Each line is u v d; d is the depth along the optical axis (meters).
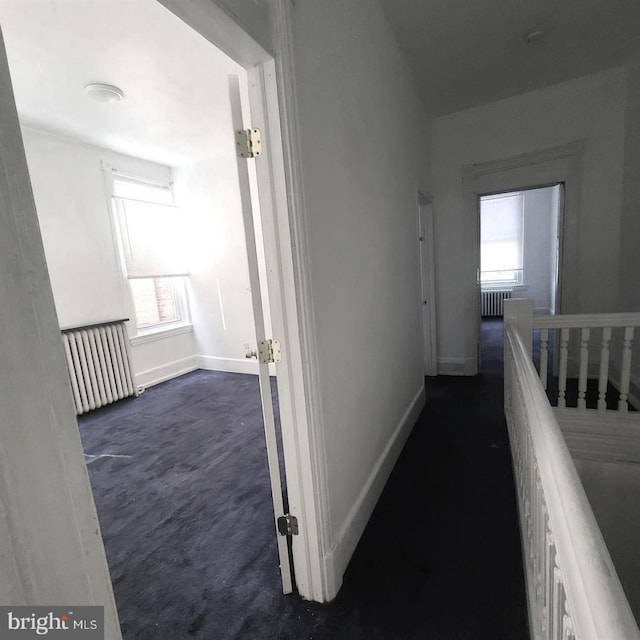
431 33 2.42
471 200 3.79
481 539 1.69
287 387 1.30
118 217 4.01
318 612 1.37
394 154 2.42
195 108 2.96
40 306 0.50
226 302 4.61
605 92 3.15
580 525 0.58
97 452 2.75
